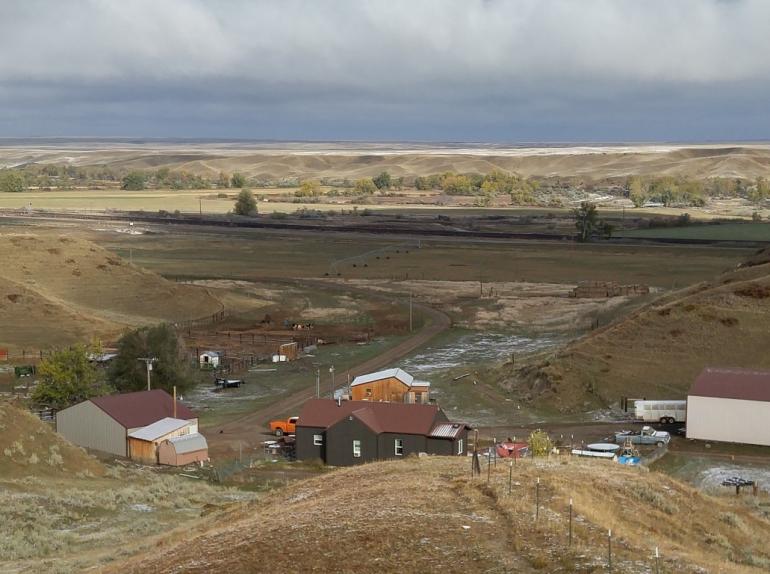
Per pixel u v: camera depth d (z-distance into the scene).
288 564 29.94
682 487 48.91
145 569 33.03
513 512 35.28
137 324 141.00
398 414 77.94
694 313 105.12
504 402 99.06
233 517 44.28
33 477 58.81
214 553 32.53
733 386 84.44
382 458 76.31
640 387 97.06
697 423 84.19
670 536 37.75
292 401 100.06
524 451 73.75
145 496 57.72
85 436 80.00
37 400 90.38
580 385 97.88
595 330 118.38
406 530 32.94
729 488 66.81
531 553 30.59
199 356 119.88
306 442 78.25
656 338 103.19
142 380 97.94
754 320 103.50
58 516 50.47
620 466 51.69
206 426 90.19
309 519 35.47
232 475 71.69
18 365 113.25
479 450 78.44
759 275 117.75
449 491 40.28
